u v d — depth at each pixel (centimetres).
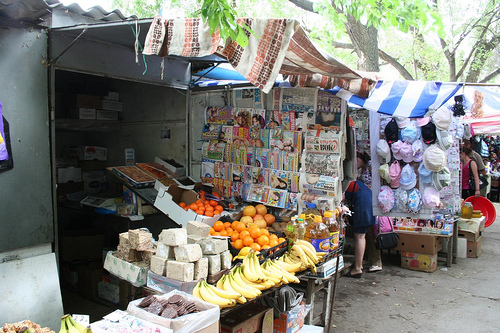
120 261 320
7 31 327
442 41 1183
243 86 488
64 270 513
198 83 534
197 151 541
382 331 417
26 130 340
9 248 329
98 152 650
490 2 1140
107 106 611
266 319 327
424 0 709
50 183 357
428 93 373
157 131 586
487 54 1188
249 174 487
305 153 442
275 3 1060
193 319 221
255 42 264
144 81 475
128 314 228
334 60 308
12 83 330
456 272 619
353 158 446
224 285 287
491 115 752
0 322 307
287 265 345
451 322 439
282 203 458
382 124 566
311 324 385
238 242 375
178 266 281
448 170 541
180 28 279
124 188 483
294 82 414
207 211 436
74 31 357
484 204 815
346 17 830
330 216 397
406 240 634
